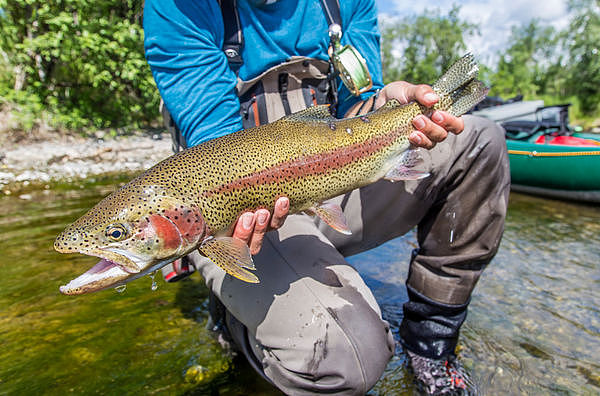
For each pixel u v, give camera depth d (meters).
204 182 0.47
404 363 0.66
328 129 0.54
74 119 2.79
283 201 0.49
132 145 2.69
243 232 0.48
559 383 0.62
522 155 1.94
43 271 0.95
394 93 0.62
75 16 2.98
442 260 0.64
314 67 0.65
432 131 0.55
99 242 0.44
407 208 0.64
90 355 0.66
